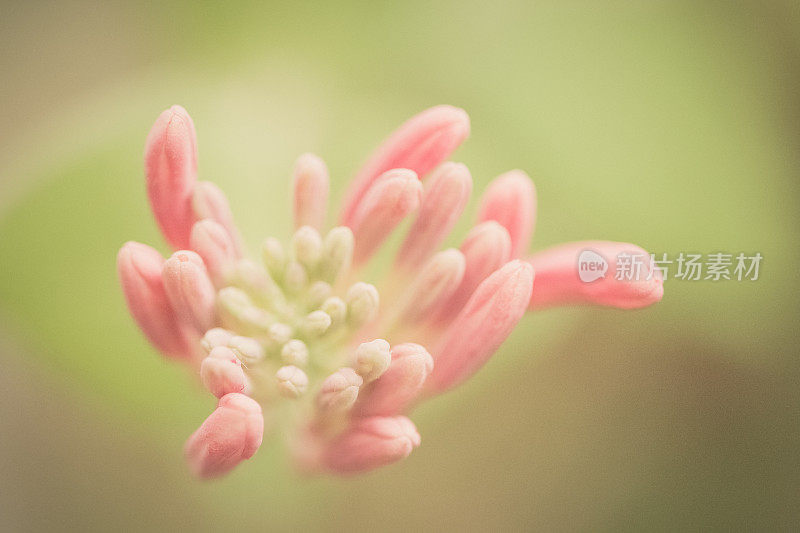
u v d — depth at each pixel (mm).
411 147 165
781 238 185
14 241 175
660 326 182
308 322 161
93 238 176
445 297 163
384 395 158
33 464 175
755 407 184
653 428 182
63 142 178
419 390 159
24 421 175
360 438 158
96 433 175
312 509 174
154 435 175
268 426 165
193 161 162
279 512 174
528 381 179
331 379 156
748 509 182
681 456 182
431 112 165
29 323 176
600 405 181
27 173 177
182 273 157
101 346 175
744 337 184
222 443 153
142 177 178
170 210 163
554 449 179
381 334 165
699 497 182
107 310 176
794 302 184
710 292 183
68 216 176
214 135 182
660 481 181
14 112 181
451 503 176
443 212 164
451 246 176
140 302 160
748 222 185
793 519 183
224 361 155
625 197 184
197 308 159
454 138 165
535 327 178
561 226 183
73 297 176
